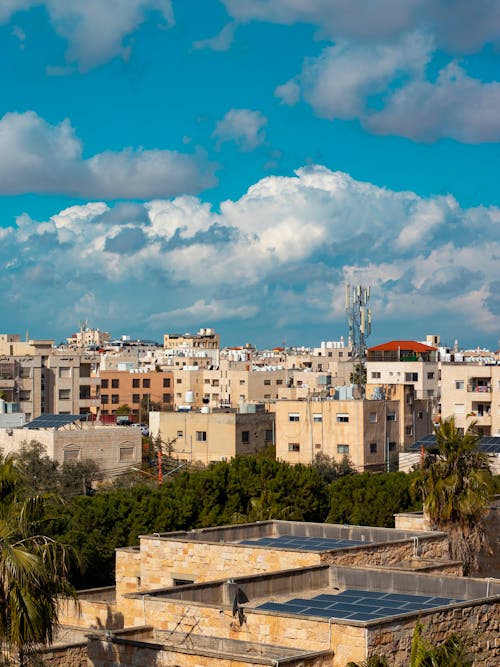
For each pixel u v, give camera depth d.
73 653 52.78
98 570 93.62
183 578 62.31
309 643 44.34
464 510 78.56
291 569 53.22
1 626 42.00
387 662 42.50
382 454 172.25
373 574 53.34
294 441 173.75
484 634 46.31
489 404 191.62
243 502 105.44
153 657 44.66
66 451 155.88
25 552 42.12
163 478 149.38
